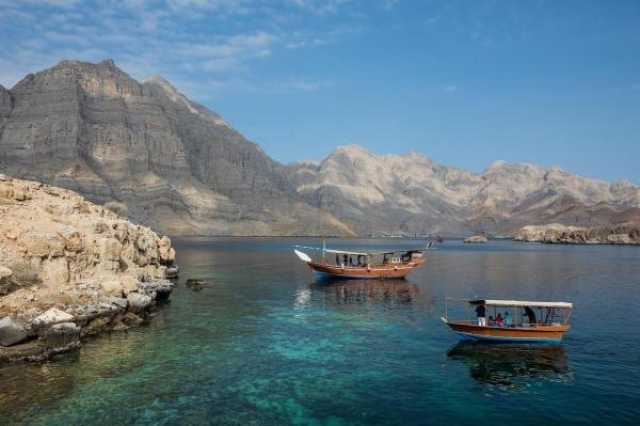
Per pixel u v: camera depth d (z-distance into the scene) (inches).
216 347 1502.2
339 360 1385.3
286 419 1010.1
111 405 1053.8
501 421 1013.2
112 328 1652.3
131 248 2300.7
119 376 1221.1
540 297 2591.0
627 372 1293.1
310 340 1600.6
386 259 3659.0
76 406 1043.3
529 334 1523.1
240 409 1051.9
